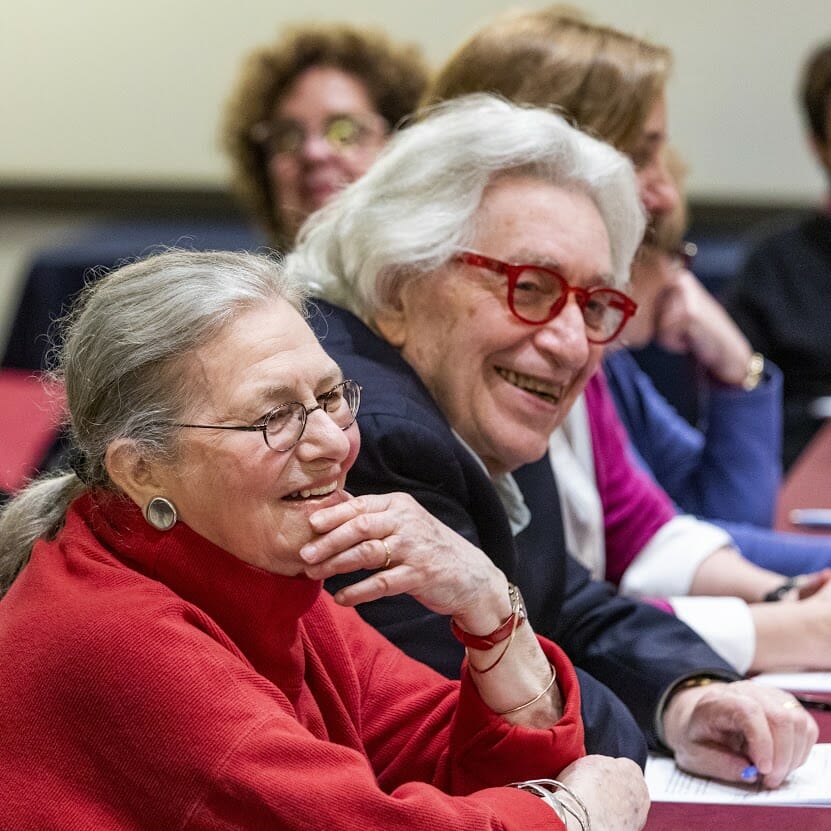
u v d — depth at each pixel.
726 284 15.59
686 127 17.28
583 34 6.98
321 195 10.92
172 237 16.61
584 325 5.51
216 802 3.50
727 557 7.61
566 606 6.07
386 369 5.34
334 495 3.96
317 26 11.16
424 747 4.57
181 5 17.48
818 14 16.84
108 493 3.93
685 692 5.40
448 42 17.20
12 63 17.83
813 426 12.98
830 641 6.23
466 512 5.18
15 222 18.30
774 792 4.85
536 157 5.42
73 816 3.55
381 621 4.95
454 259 5.41
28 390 10.55
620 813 4.25
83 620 3.65
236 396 3.74
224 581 3.87
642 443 9.47
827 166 13.83
